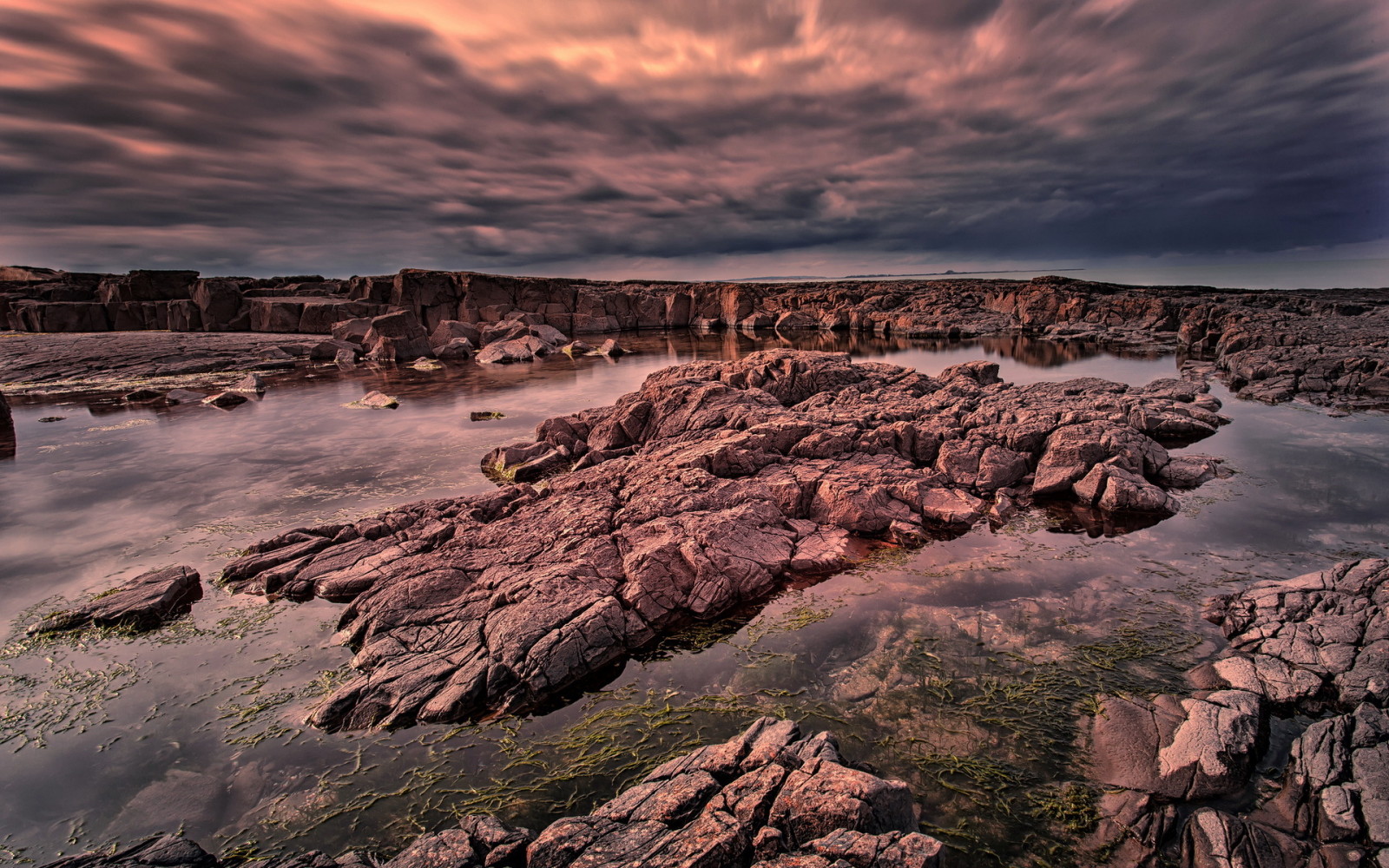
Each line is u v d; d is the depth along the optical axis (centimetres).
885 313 9312
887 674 1301
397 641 1380
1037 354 6159
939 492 2178
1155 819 927
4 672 1373
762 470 2238
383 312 7606
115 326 7556
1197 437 2877
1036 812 961
